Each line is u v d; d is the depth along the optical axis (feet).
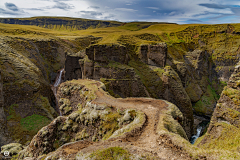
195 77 320.09
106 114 73.82
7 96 140.87
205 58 374.43
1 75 140.46
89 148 46.24
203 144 105.60
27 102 151.94
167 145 44.78
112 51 205.57
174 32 466.29
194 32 451.53
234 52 386.32
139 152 41.93
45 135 76.07
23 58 193.47
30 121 142.72
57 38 331.16
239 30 410.72
